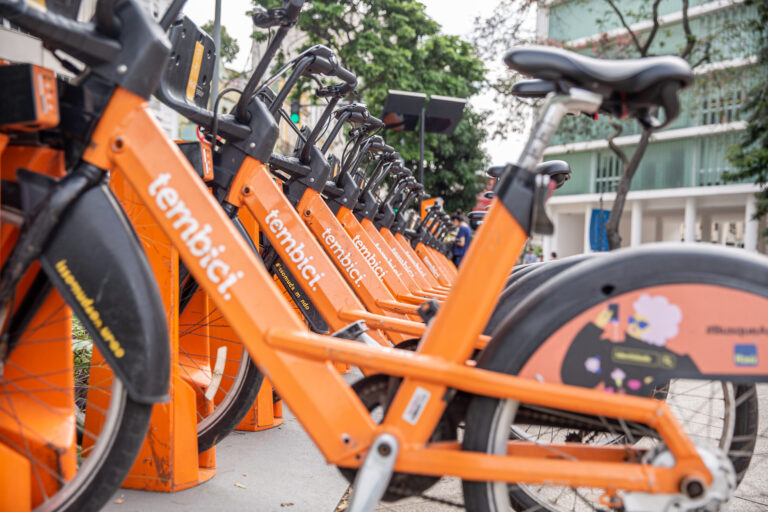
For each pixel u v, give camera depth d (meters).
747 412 1.85
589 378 1.50
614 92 1.50
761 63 16.55
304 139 3.22
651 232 34.97
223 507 2.21
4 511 1.60
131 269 1.55
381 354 1.52
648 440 1.63
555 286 1.53
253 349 1.57
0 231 1.56
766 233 23.16
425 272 6.07
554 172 3.12
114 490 1.62
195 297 2.77
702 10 21.06
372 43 14.01
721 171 25.86
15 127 1.54
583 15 24.19
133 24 1.57
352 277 3.29
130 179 1.60
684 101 22.86
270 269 3.22
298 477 2.58
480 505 1.53
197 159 2.31
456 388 1.51
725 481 1.44
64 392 1.78
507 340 1.53
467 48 16.22
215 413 2.55
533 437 1.97
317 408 1.54
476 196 19.44
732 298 1.46
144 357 1.54
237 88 2.43
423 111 9.16
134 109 1.58
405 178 5.77
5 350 1.64
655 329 1.48
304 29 14.17
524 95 1.95
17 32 3.06
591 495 1.94
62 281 1.55
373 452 1.50
